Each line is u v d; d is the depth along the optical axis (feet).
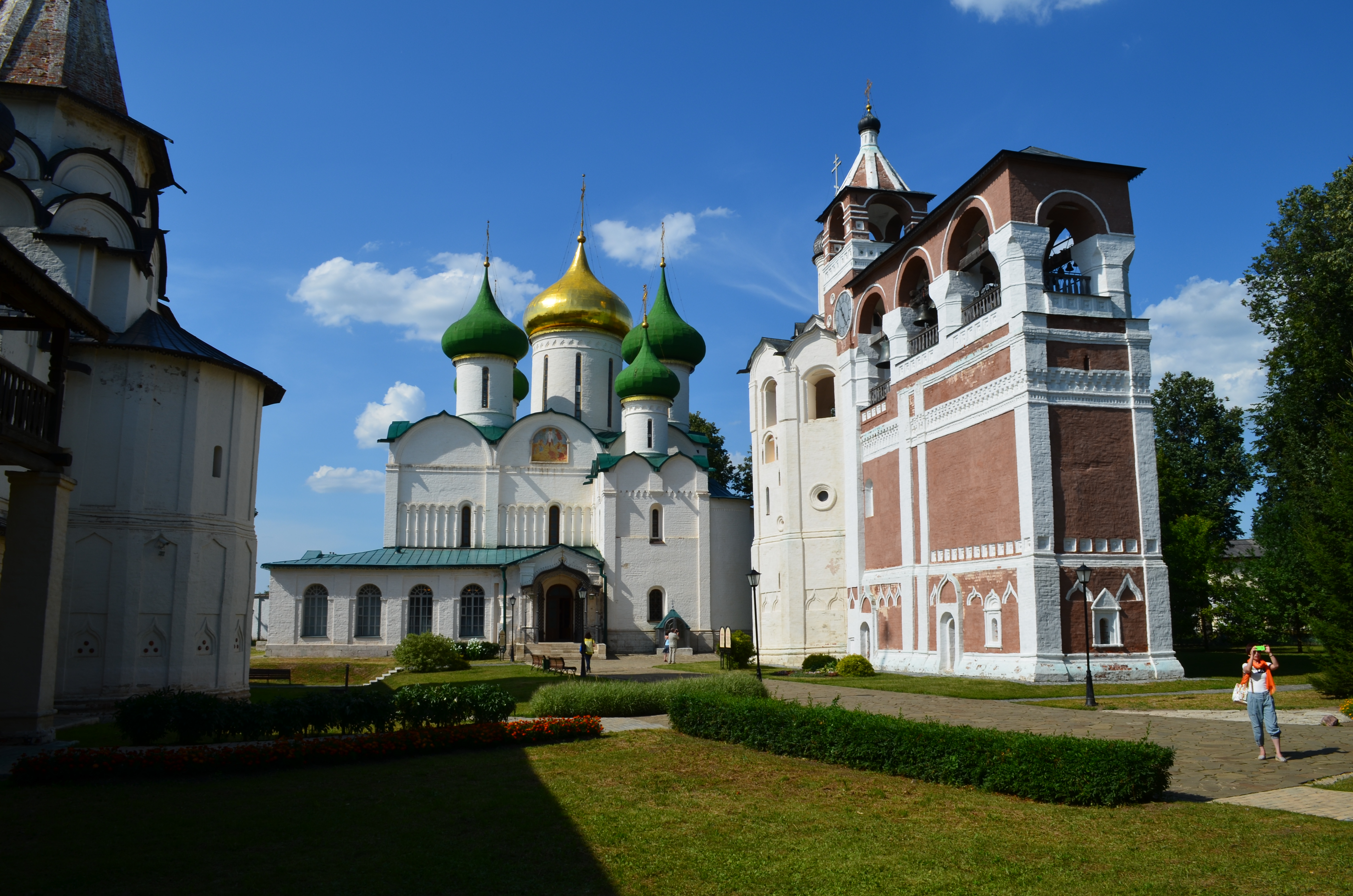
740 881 26.78
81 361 75.82
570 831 32.37
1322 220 111.55
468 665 129.59
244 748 43.98
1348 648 68.44
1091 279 98.32
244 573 84.17
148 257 81.46
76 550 73.15
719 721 53.31
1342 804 34.86
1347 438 74.69
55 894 25.40
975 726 58.34
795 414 144.56
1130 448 93.81
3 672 52.29
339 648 149.18
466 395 174.60
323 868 27.99
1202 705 68.74
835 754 45.11
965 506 102.12
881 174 143.95
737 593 166.71
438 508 164.55
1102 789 35.09
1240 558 146.82
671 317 188.75
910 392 115.34
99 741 55.52
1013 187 95.96
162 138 89.66
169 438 77.87
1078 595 89.76
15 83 78.84
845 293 139.64
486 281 176.55
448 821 33.88
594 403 182.91
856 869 27.66
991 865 27.76
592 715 63.52
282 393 90.68
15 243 73.61
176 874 27.32
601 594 155.33
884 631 119.55
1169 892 25.11
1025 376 91.71
